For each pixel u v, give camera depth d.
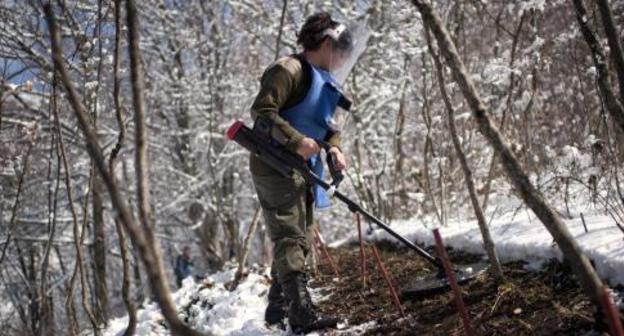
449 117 2.67
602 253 2.29
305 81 2.75
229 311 3.53
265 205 2.76
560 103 4.80
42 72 3.66
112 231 12.12
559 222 1.56
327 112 2.83
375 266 3.77
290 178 2.72
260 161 2.74
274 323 3.02
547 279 2.50
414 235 4.13
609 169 3.05
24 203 8.37
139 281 9.84
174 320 1.11
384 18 8.16
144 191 1.22
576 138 4.14
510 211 3.89
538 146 4.66
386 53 7.92
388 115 8.61
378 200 6.59
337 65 2.93
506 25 6.07
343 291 3.34
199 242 13.36
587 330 2.04
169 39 11.45
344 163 2.86
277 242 2.73
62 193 9.59
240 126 2.68
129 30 1.26
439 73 2.72
